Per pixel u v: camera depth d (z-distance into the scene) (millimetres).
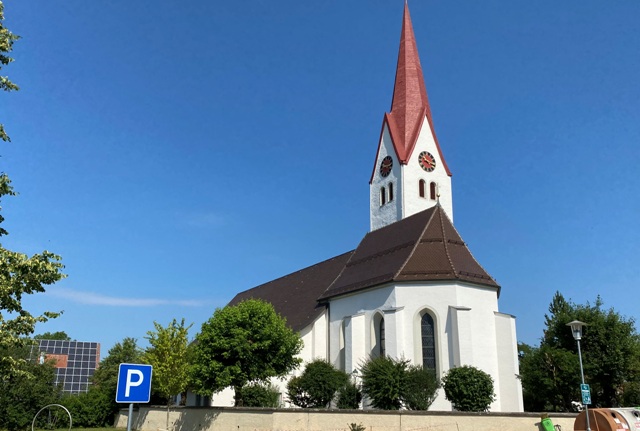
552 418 27938
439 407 34406
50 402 45188
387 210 55969
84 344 74625
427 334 36969
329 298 44531
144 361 41906
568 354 37156
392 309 37062
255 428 27859
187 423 34719
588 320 39562
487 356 36938
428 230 40875
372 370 30594
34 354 48000
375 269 42188
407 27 62000
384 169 57188
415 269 38219
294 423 26688
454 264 38062
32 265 17719
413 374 30078
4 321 18078
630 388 40844
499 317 37812
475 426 27000
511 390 36094
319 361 37062
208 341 34094
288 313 50750
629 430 25672
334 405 34344
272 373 33875
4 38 18125
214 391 34312
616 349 38156
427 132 57219
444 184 56844
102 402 48844
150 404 43594
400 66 60312
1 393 43062
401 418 26672
